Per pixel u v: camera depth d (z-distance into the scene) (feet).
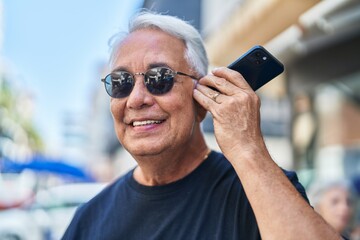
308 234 3.42
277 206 3.54
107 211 4.83
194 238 4.22
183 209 4.42
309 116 16.69
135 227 4.54
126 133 4.55
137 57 4.46
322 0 9.71
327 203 10.11
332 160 17.30
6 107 88.79
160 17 4.59
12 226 22.48
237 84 4.16
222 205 4.31
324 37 11.74
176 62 4.43
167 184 4.56
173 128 4.38
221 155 4.83
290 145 16.67
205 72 4.76
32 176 30.58
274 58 4.36
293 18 10.61
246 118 3.98
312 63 13.24
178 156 4.52
